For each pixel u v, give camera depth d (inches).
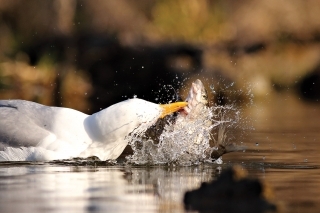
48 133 338.0
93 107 684.1
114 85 888.9
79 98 837.2
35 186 254.5
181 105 337.1
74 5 1033.5
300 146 407.5
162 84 869.2
